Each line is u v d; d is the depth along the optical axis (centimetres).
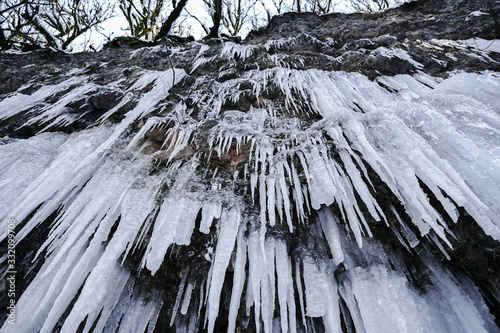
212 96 339
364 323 193
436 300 206
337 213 236
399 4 492
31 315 196
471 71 319
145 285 236
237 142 271
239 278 206
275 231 228
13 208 229
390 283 204
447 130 218
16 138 308
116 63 415
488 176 189
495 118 219
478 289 213
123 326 220
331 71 372
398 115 253
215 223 230
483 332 185
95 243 206
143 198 232
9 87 365
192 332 225
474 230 204
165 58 418
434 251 220
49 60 429
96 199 226
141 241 229
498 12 383
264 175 239
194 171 252
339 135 238
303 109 312
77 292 222
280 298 200
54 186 234
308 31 487
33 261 216
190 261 229
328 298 203
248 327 221
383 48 384
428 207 191
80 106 317
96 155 254
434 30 410
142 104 302
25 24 495
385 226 230
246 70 400
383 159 222
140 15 676
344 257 224
